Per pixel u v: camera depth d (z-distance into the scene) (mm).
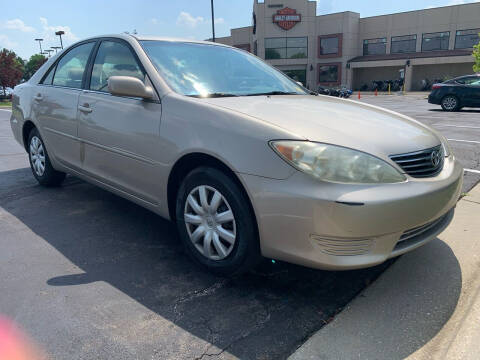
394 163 2295
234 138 2398
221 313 2326
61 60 4262
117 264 2898
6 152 7172
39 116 4250
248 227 2400
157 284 2635
